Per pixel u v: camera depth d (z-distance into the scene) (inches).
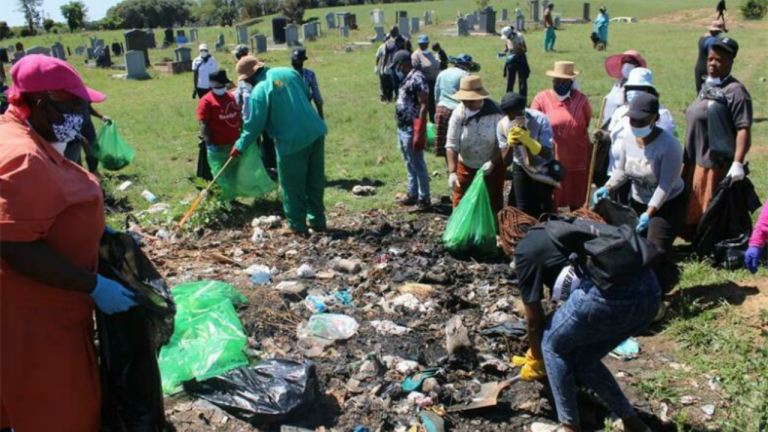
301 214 285.7
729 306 204.8
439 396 166.4
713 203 235.5
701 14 1763.0
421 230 294.7
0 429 117.8
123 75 994.7
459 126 261.3
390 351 188.4
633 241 132.4
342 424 157.5
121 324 124.3
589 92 661.9
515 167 244.8
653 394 168.4
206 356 167.5
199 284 200.7
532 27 1505.9
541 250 140.3
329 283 236.4
